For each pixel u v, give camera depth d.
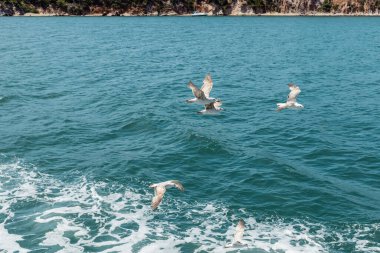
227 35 140.38
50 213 28.89
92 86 63.62
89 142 41.56
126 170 35.00
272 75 72.38
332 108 52.44
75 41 120.19
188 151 38.78
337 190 32.31
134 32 146.75
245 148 39.69
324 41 126.38
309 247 25.98
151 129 44.47
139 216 28.70
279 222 28.42
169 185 17.36
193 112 50.06
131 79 68.56
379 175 34.91
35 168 35.41
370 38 135.88
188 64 82.81
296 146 40.44
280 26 178.50
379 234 27.14
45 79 68.00
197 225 27.91
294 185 32.88
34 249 25.62
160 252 25.42
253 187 32.59
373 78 70.31
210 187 32.62
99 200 30.48
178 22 192.25
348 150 39.38
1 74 71.25
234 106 53.09
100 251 25.45
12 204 29.89
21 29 154.12
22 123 46.44
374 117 48.75
